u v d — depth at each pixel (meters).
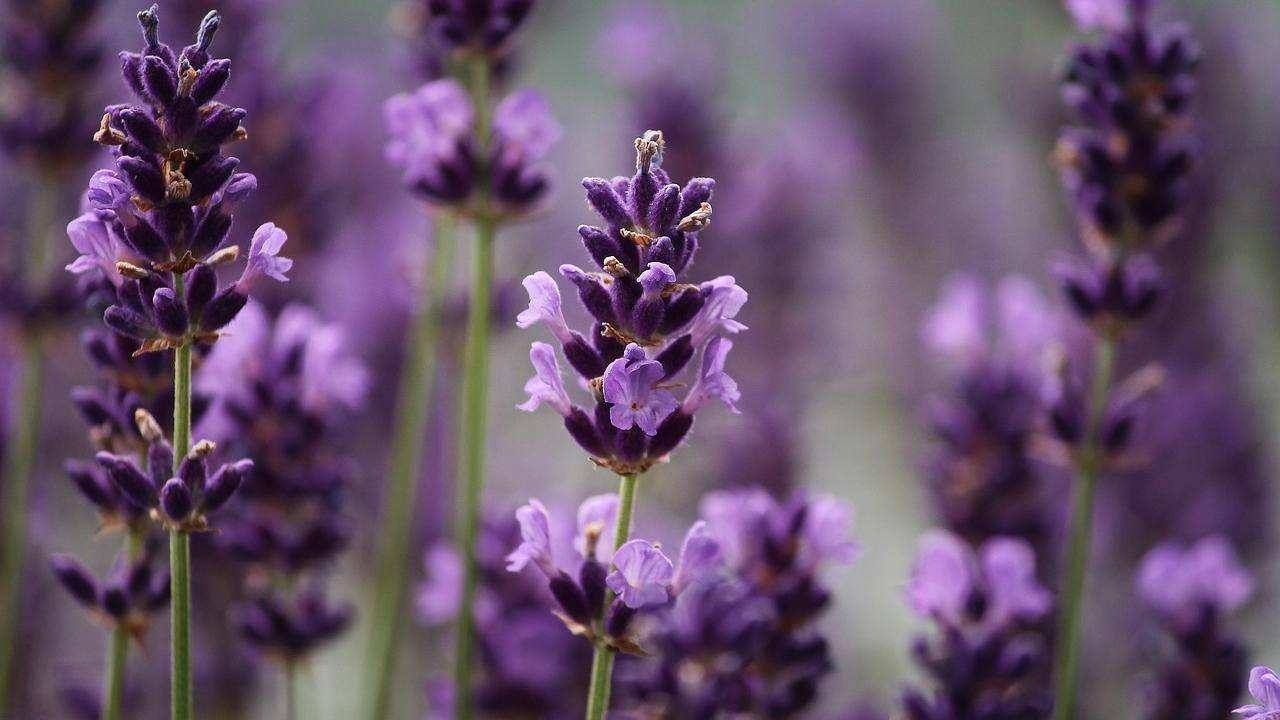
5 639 0.55
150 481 0.45
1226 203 0.86
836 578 0.65
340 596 0.70
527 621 0.53
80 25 0.56
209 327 0.45
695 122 0.69
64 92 0.56
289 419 0.51
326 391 0.52
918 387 0.87
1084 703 0.64
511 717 0.53
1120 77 0.52
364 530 0.66
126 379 0.48
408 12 0.56
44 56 0.56
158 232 0.45
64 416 0.69
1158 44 0.52
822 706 0.59
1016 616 0.51
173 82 0.45
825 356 0.82
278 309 0.55
